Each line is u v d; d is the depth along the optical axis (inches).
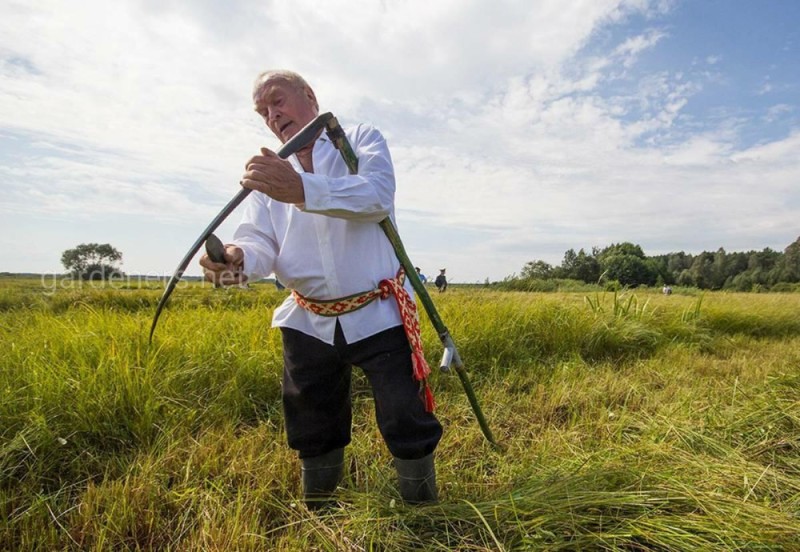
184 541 69.7
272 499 80.4
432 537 68.6
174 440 98.3
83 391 103.2
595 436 107.2
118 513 73.1
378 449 97.3
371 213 65.3
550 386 146.4
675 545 64.1
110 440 99.8
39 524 73.1
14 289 321.7
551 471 83.4
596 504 70.3
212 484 79.3
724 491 77.8
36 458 87.9
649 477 79.0
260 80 71.4
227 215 62.3
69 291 294.7
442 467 88.9
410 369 71.2
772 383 132.6
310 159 71.7
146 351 126.9
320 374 73.6
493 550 64.5
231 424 107.4
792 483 79.0
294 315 73.9
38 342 133.0
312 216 69.1
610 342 207.5
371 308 69.9
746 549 63.2
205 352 137.9
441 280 589.3
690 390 136.2
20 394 104.4
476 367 166.1
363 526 69.6
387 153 69.8
